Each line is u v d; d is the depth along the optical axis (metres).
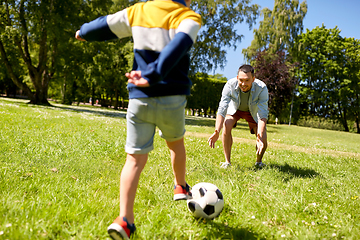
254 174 4.04
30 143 4.76
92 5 22.86
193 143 7.01
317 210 2.71
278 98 33.78
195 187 2.49
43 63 23.23
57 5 20.66
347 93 38.97
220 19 28.25
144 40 1.69
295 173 4.50
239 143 8.26
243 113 4.62
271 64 33.12
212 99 43.75
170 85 1.70
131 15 1.77
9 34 19.69
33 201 2.29
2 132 5.64
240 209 2.58
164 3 1.72
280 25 37.72
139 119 1.79
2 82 36.78
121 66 34.88
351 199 3.16
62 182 2.92
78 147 4.87
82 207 2.26
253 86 4.25
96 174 3.44
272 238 2.08
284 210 2.66
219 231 2.14
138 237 1.88
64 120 9.98
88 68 26.56
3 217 1.96
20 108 13.98
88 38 1.93
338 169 5.16
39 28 20.12
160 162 4.27
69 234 1.86
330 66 38.94
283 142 10.72
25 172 3.20
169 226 2.10
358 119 42.38
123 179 1.80
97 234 1.90
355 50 39.00
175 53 1.48
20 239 1.71
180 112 1.79
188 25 1.57
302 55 39.31
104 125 9.77
